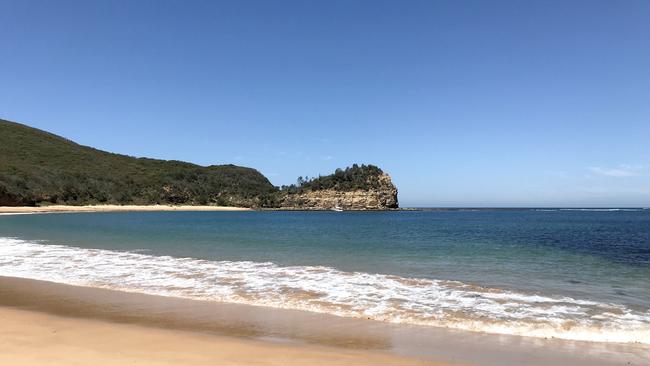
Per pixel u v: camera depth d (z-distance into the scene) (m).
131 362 6.33
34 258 19.14
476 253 22.89
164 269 16.17
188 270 15.98
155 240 29.39
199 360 6.48
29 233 35.19
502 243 29.77
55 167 128.50
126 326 8.52
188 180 162.50
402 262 18.94
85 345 7.16
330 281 13.83
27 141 141.25
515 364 6.69
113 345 7.20
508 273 16.02
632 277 15.28
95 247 24.16
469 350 7.35
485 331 8.52
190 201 150.12
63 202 108.62
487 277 15.05
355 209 168.88
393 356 6.93
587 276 15.44
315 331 8.36
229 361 6.45
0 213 82.75
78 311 9.89
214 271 15.77
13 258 19.14
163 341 7.48
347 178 177.75
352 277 14.58
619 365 6.73
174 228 46.31
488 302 11.02
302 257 20.52
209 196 159.12
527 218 96.50
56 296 11.59
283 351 7.02
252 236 35.31
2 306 10.38
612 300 11.37
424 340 7.89
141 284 13.26
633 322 9.20
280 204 173.00
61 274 15.01
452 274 15.66
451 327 8.80
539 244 29.12
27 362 6.23
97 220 63.75
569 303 10.98
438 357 6.95
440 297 11.57
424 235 38.75
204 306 10.48
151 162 170.25
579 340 8.02
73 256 19.92
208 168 186.50
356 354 6.97
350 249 24.77
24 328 8.23
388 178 177.00
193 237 33.03
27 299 11.20
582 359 6.98
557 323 9.11
